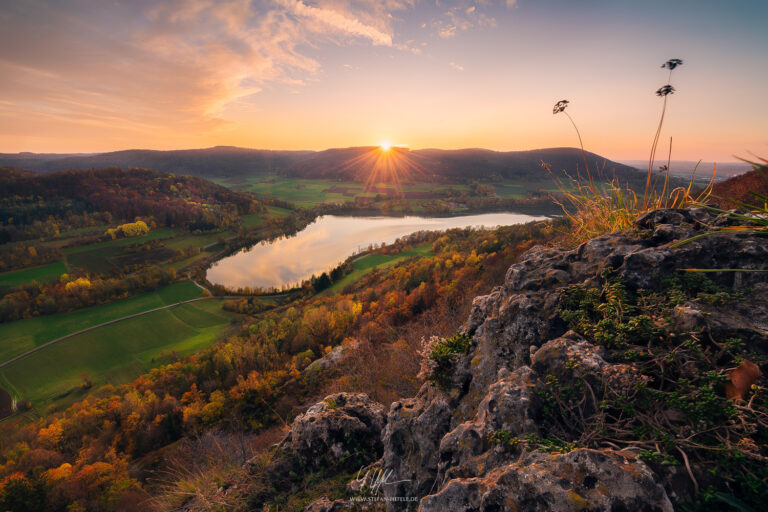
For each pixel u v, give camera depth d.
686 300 2.49
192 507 4.47
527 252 4.33
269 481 4.46
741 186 9.83
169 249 178.75
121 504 35.97
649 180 3.95
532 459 1.95
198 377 66.75
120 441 51.62
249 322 102.25
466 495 2.08
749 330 2.10
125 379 82.12
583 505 1.65
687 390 1.95
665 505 1.57
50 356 90.25
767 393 1.75
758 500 1.50
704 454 1.72
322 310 75.38
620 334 2.43
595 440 1.99
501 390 2.46
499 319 3.42
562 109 4.36
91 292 119.19
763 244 2.59
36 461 48.91
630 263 2.93
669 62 3.34
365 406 5.16
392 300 60.22
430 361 3.64
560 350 2.51
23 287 126.94
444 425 3.23
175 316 111.06
